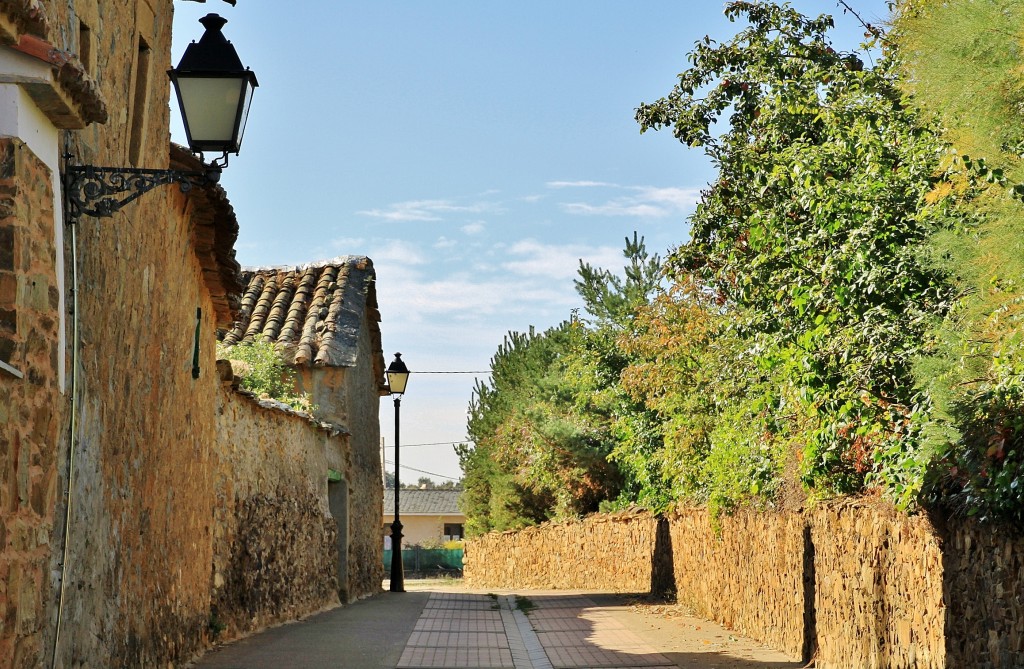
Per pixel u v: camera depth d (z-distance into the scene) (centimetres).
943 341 784
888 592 916
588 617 1755
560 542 3097
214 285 1141
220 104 670
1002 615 698
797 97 1270
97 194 633
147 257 862
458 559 5719
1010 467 661
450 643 1286
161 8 904
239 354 1972
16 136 534
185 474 1035
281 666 1034
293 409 1652
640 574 2364
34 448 560
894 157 1020
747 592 1429
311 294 2273
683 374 1836
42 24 539
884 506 927
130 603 812
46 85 539
